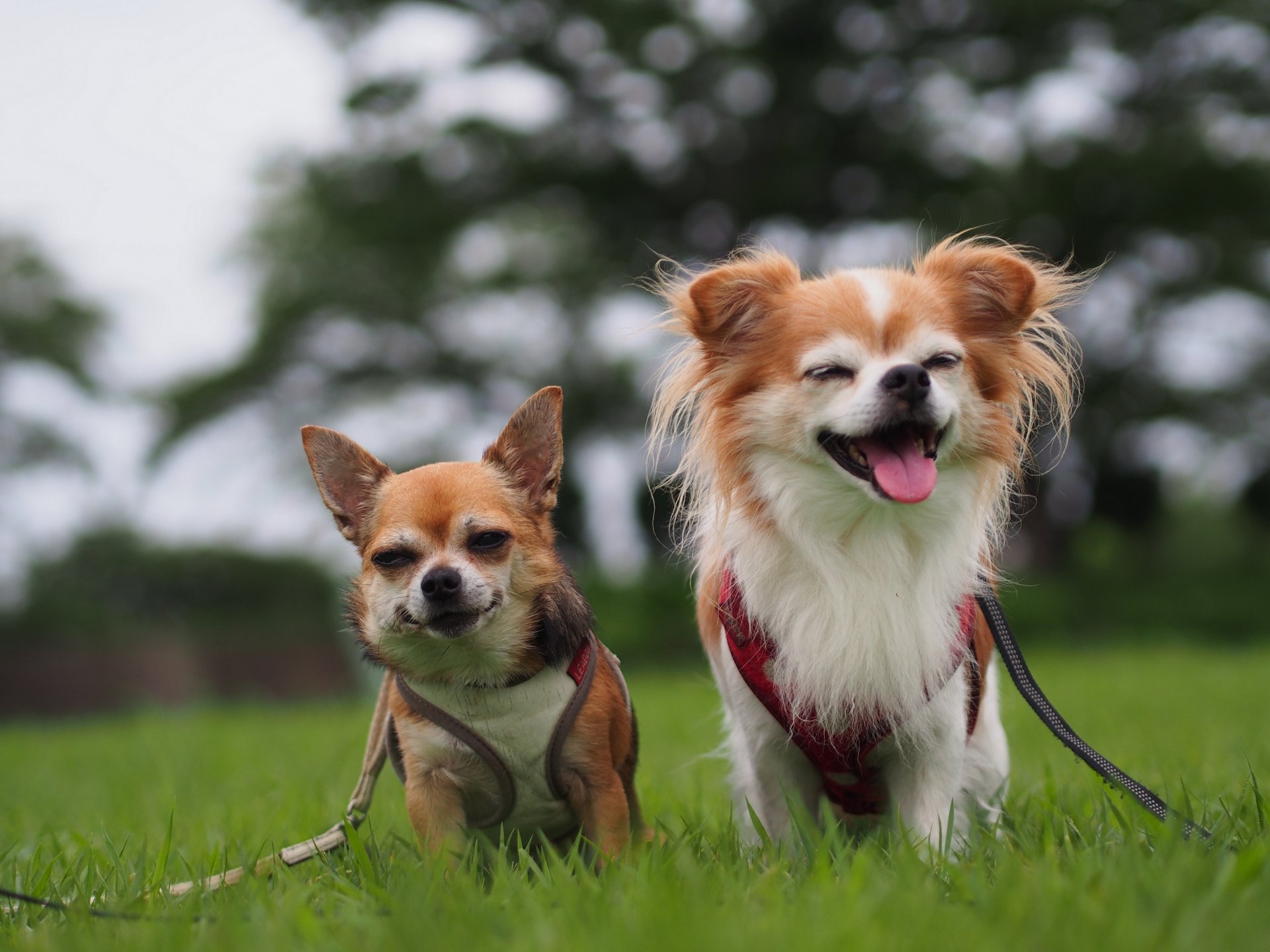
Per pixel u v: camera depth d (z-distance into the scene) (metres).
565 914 2.54
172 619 30.11
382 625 3.49
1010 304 3.73
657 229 27.91
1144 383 27.22
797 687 3.55
